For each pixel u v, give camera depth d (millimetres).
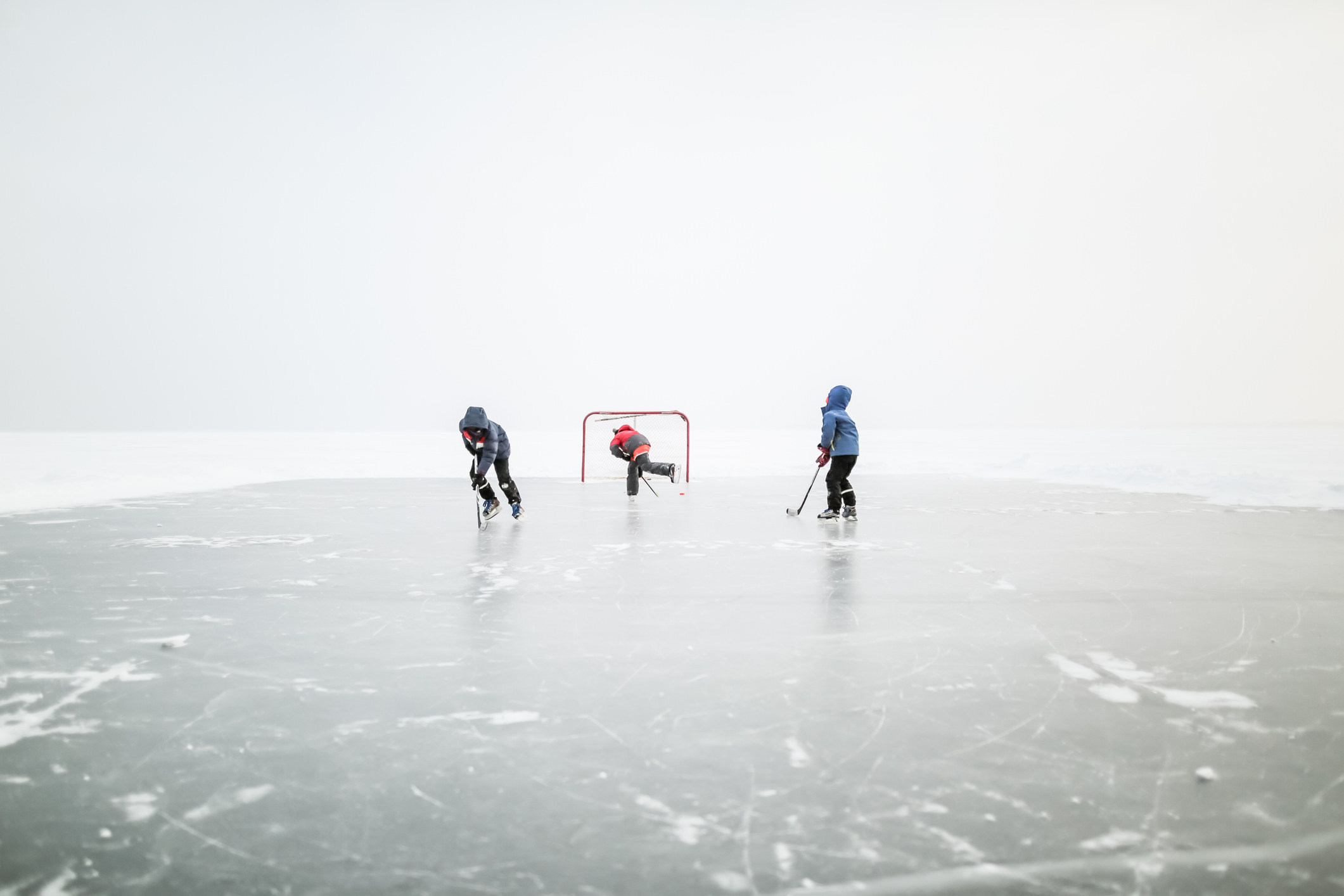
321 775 1781
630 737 2014
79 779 1760
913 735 2021
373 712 2203
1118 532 6328
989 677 2539
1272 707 2238
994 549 5387
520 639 3023
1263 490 9969
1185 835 1496
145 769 1812
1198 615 3436
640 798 1661
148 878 1353
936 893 1298
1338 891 1305
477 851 1443
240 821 1562
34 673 2582
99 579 4277
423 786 1721
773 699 2318
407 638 3041
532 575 4434
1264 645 2926
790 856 1420
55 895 1297
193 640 3010
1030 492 10523
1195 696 2340
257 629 3191
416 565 4777
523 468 16562
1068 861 1402
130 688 2422
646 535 6188
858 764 1841
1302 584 4121
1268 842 1469
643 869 1378
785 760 1866
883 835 1496
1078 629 3178
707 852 1436
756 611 3510
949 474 14492
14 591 3943
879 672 2592
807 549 5414
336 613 3480
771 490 11148
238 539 5895
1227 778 1753
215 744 1969
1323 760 1854
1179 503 8812
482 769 1815
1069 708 2230
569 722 2123
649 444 9930
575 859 1412
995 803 1634
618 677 2541
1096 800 1646
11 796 1673
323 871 1373
